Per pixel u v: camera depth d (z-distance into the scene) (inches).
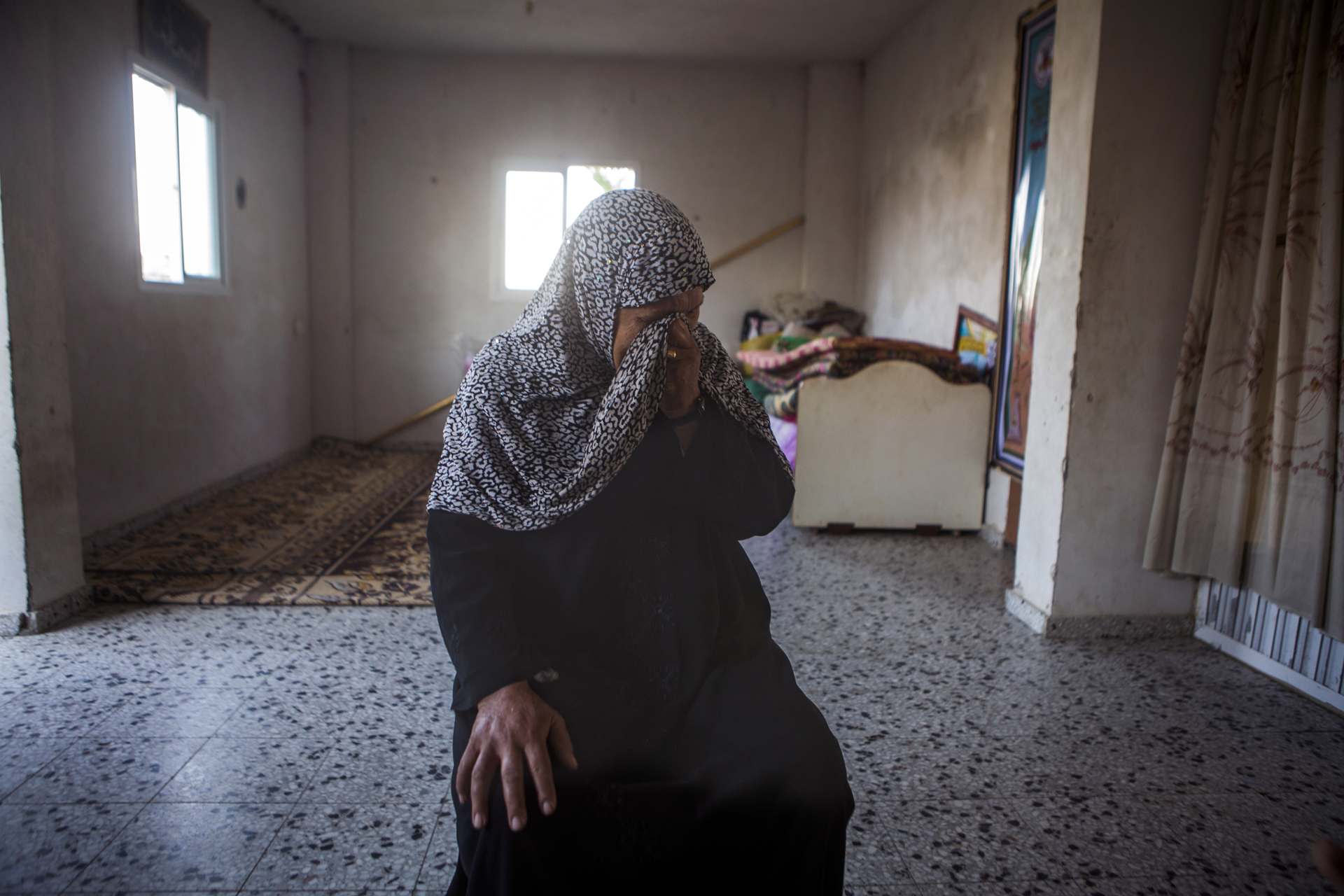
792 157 260.8
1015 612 114.3
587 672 41.7
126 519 152.2
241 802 66.8
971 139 175.0
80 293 138.7
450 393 261.6
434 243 256.8
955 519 160.9
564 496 39.7
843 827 37.1
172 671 92.0
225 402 193.2
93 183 141.6
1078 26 101.3
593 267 40.8
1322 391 82.6
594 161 257.6
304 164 243.3
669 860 35.5
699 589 42.2
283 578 125.0
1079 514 104.8
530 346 42.4
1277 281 89.2
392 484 205.9
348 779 70.6
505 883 33.9
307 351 247.9
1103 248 100.0
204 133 185.8
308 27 230.7
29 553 102.0
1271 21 89.7
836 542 155.3
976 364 166.2
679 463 41.8
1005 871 60.4
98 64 142.1
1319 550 83.3
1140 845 63.7
